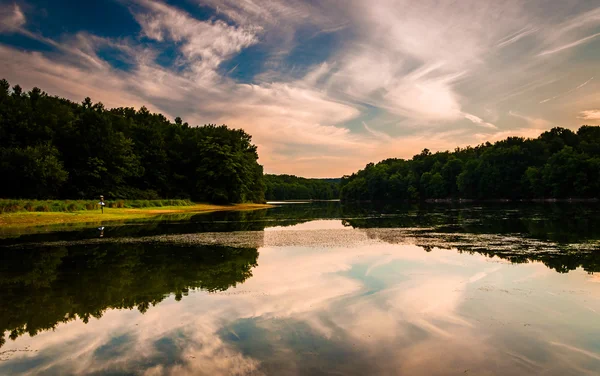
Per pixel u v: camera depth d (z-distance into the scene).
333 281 11.74
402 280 11.70
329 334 7.42
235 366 6.11
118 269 13.88
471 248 17.52
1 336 7.72
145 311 9.16
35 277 12.72
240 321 8.30
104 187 63.69
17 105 62.22
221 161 76.06
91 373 6.00
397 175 142.25
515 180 96.69
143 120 91.56
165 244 20.14
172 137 86.31
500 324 7.86
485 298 9.70
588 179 79.88
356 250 17.59
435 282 11.40
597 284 10.95
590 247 17.34
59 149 61.44
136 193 68.88
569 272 12.45
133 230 27.62
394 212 56.03
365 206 94.44
